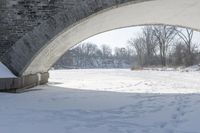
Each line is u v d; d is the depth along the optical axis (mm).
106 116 7551
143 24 16953
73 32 14055
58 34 12195
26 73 13609
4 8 12508
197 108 8430
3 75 12219
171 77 27453
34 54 12312
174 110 8281
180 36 55844
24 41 12344
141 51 71250
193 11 13508
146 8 12844
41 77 16906
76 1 11898
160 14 14305
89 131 5988
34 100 10352
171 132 5848
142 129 6109
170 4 12281
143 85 18328
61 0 12008
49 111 8242
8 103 9531
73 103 9797
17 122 6773
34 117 7363
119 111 8281
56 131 5996
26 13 12367
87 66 103375
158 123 6691
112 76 30641
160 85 18266
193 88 16016
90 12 11680
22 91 13023
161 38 61938
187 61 52219
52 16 12117
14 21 12445
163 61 61750
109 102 10078
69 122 6832
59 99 10758
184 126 6305
